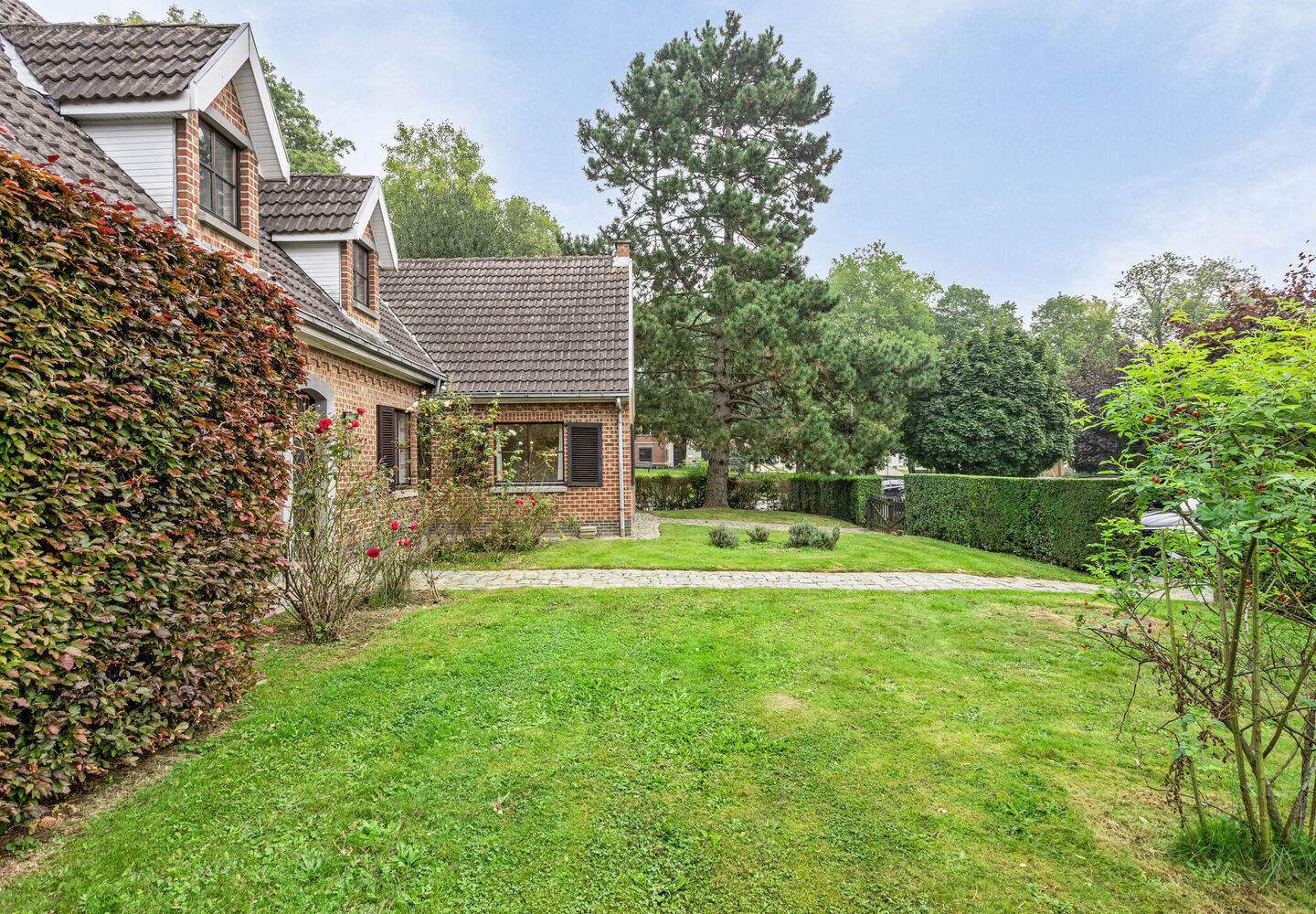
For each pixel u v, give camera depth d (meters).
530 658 5.32
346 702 4.43
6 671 2.56
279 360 4.95
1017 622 6.70
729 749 3.85
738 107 23.73
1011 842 2.97
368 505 7.02
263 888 2.61
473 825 3.06
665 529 15.94
